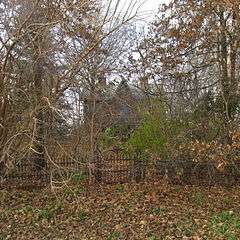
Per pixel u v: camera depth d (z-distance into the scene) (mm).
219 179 17125
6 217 12281
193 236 10328
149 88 16875
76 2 11633
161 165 16953
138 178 17016
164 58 16406
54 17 11430
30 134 11352
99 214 12555
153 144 16797
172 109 17000
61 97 12539
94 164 16188
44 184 15422
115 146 17266
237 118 16672
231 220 11867
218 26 15688
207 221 11766
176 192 15625
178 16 16359
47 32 11562
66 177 14891
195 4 15570
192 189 16188
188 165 17047
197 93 17125
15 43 11008
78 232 10906
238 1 14055
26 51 11688
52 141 13398
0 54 11453
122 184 16391
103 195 14773
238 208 13617
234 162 16234
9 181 15484
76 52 12344
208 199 14734
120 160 16969
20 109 11719
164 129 16812
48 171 15211
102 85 15070
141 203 13867
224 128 16266
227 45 16328
